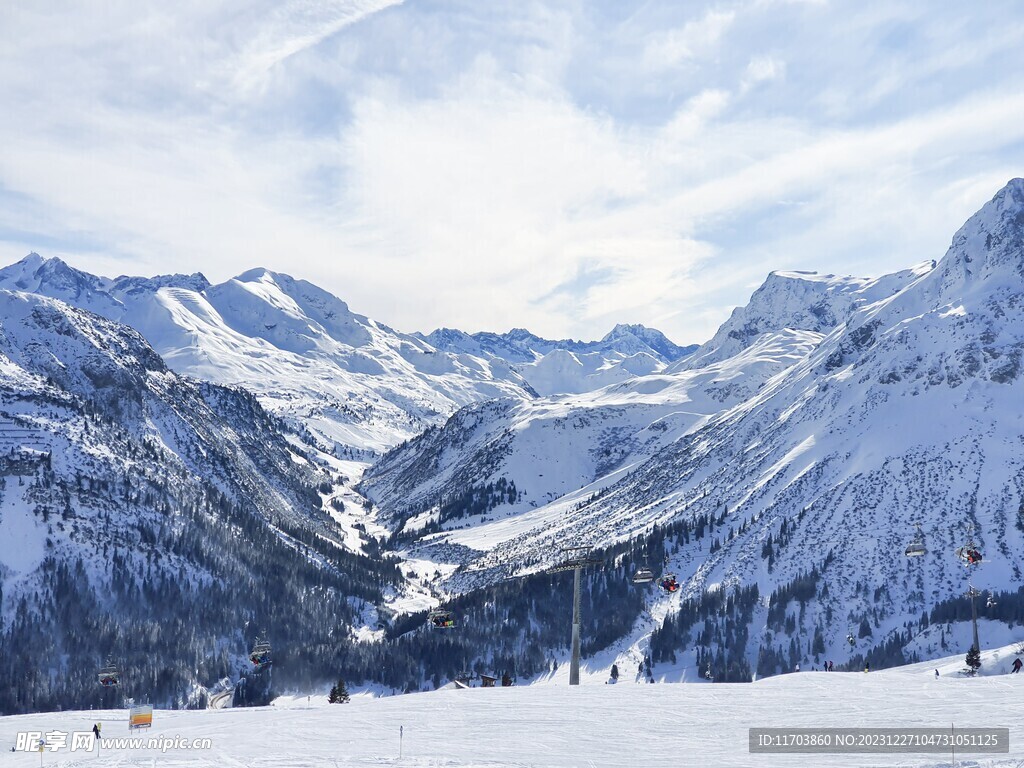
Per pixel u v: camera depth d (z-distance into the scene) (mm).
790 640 164250
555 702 66250
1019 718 51844
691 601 180625
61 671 164000
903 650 149250
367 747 53438
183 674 173875
